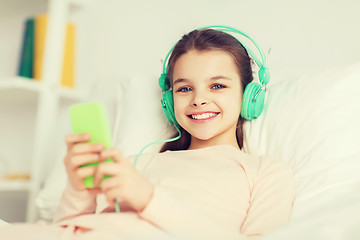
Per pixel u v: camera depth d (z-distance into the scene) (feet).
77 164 2.41
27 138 7.37
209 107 3.56
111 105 5.13
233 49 3.77
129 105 4.75
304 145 3.43
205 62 3.59
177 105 3.67
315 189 3.10
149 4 6.31
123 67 6.53
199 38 3.71
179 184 3.08
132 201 2.39
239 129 3.92
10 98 7.11
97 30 6.89
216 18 5.66
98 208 3.46
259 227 2.88
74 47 7.00
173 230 2.44
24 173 6.91
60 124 7.07
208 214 2.92
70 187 2.87
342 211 2.46
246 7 5.42
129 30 6.51
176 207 2.48
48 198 4.52
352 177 3.12
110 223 2.43
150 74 6.22
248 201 3.15
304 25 5.03
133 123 4.54
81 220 2.51
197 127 3.61
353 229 2.31
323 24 4.92
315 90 3.65
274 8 5.23
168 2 6.11
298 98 3.70
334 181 3.11
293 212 3.00
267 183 3.18
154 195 2.45
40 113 6.43
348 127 3.37
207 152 3.49
